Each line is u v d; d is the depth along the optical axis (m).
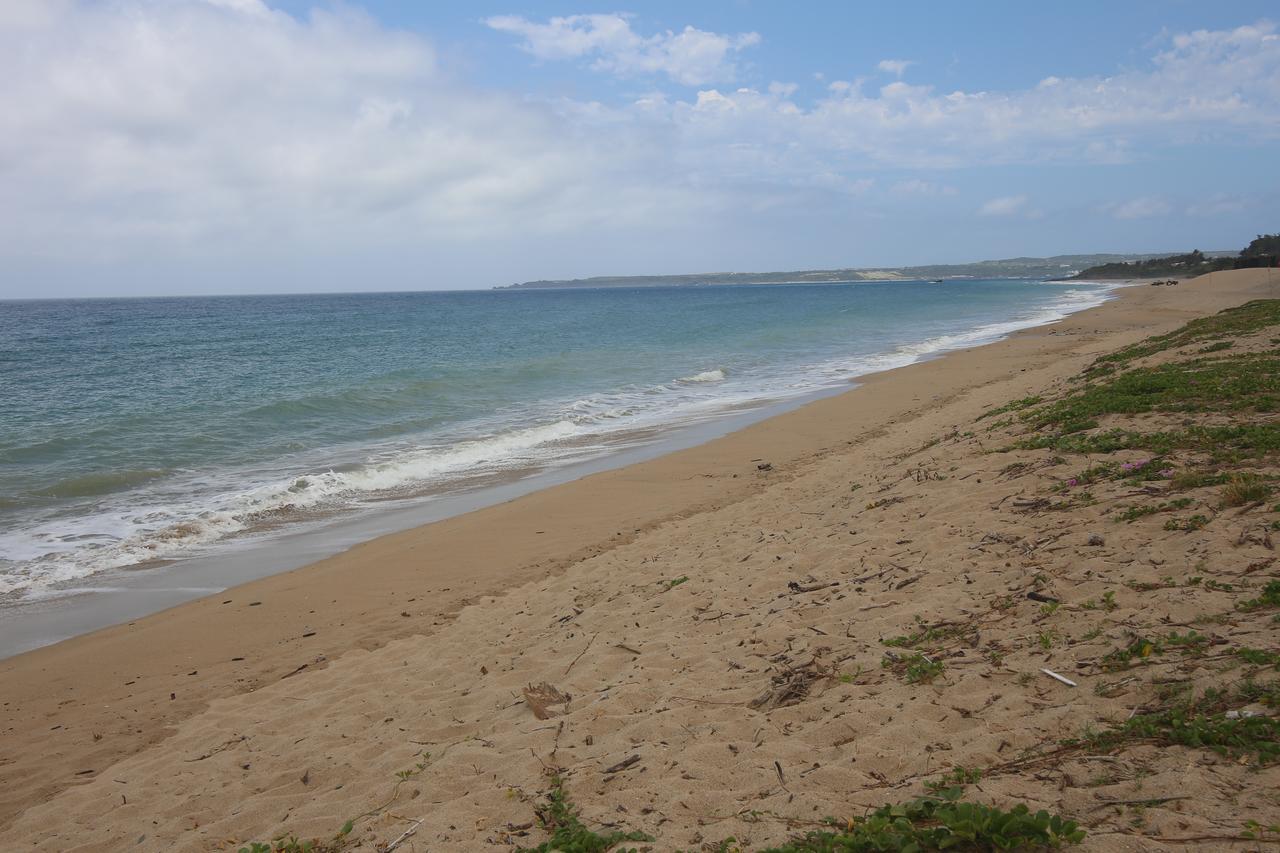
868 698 4.38
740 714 4.59
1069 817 2.96
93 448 16.52
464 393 24.31
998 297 90.44
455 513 12.45
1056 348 28.22
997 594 5.37
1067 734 3.54
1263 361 11.23
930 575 6.02
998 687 4.16
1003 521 6.76
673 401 22.44
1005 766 3.42
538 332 49.59
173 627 8.41
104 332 53.12
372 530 11.73
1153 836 2.73
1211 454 7.00
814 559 7.30
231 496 13.33
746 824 3.41
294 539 11.45
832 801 3.45
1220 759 3.08
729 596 6.87
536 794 4.12
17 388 24.58
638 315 69.94
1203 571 4.78
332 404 21.81
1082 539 5.82
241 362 32.44
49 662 7.70
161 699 6.80
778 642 5.57
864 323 52.06
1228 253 191.00
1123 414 9.39
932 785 3.38
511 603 8.19
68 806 5.07
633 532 10.48
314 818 4.31
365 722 5.73
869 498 8.97
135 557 10.70
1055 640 4.47
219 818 4.66
